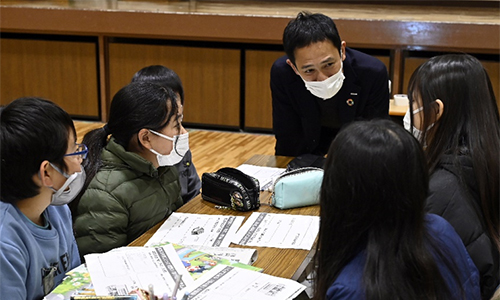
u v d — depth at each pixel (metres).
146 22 4.98
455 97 1.34
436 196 1.29
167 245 1.45
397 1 5.91
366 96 2.39
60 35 5.50
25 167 1.16
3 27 5.26
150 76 2.28
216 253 1.45
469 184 1.30
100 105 5.54
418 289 0.91
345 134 0.95
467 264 1.04
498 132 1.35
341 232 0.95
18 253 1.19
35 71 5.60
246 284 1.26
